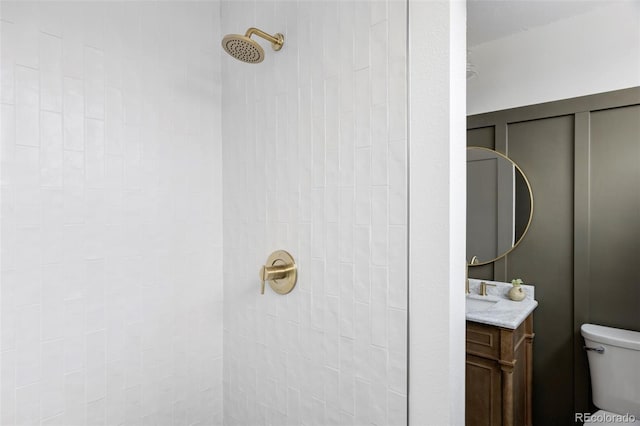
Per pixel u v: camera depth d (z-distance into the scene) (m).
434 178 0.73
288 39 1.05
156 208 1.12
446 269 0.71
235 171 1.24
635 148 1.47
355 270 0.88
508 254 1.81
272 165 1.10
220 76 1.30
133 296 1.06
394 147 0.80
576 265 1.61
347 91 0.89
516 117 1.75
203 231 1.25
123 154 1.03
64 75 0.91
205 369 1.26
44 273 0.88
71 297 0.93
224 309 1.30
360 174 0.87
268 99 1.11
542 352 1.73
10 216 0.82
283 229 1.07
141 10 1.07
